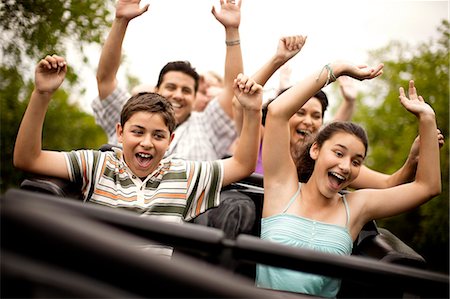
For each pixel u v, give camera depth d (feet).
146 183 8.45
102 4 14.15
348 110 15.10
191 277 2.33
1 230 2.22
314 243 8.38
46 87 7.95
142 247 7.25
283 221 8.54
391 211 8.88
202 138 12.68
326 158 8.55
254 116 8.57
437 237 23.15
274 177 8.81
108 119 11.95
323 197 8.70
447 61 26.17
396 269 4.78
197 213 8.54
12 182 20.15
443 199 22.30
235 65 11.93
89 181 8.31
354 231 8.77
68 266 2.26
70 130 35.88
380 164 38.06
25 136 7.97
